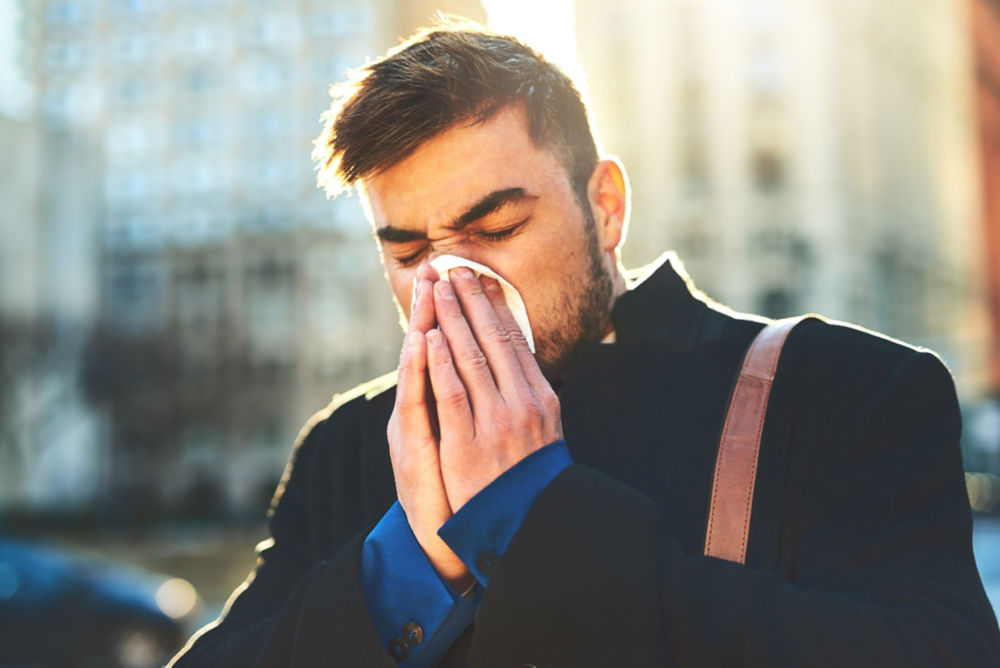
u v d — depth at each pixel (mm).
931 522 972
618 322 1197
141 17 50125
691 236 33875
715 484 1061
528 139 1098
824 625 891
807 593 930
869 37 36844
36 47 50344
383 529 1051
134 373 37281
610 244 1224
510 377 1011
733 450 1068
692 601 916
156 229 48969
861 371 1081
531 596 925
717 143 33906
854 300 34250
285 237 47281
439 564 1017
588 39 34812
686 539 1055
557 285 1111
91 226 46562
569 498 953
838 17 34531
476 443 986
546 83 1134
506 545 965
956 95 46188
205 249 48188
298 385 45750
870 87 36812
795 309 33438
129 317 46406
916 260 39531
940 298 41750
